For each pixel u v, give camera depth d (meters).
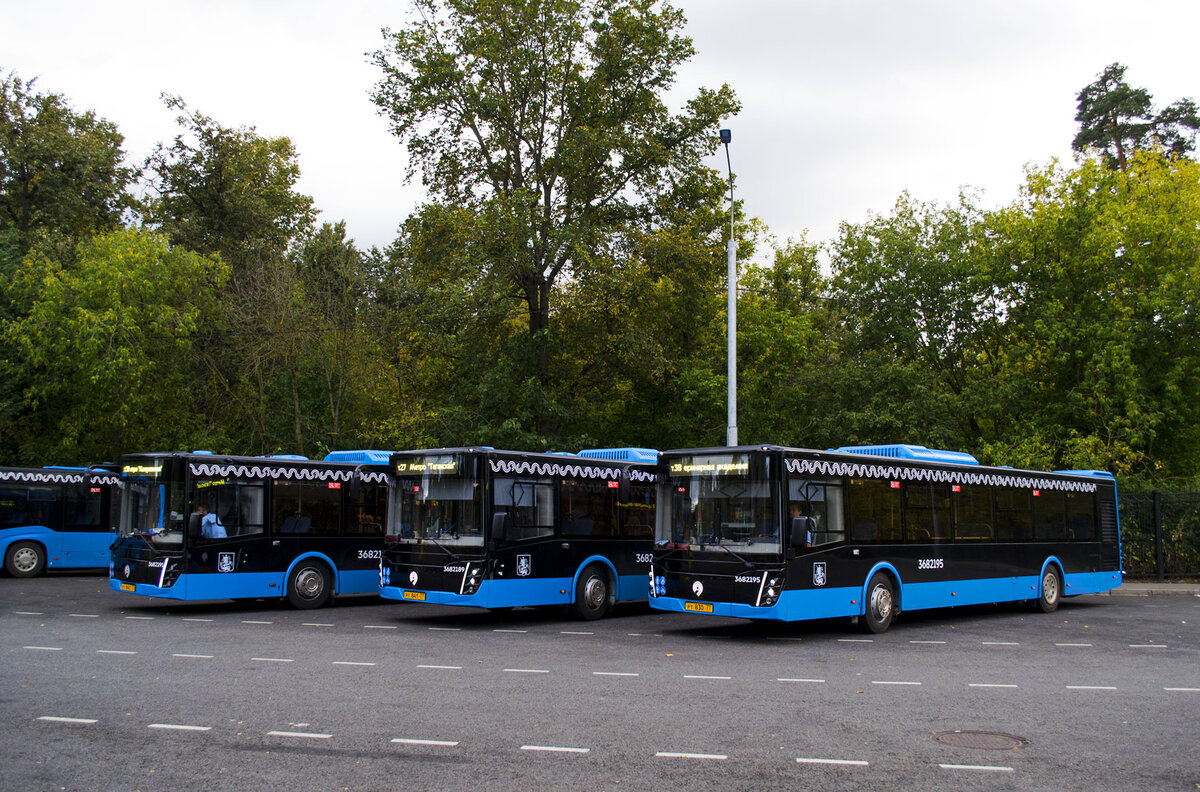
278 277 34.41
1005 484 20.39
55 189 41.50
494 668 12.36
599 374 33.25
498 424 30.97
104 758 7.70
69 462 34.72
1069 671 12.40
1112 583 23.25
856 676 11.91
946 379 37.19
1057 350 34.56
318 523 20.58
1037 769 7.52
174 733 8.57
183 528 18.56
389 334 35.38
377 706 9.79
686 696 10.45
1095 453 31.05
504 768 7.43
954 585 18.42
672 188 33.28
